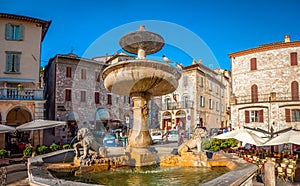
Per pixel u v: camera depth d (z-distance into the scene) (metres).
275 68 29.19
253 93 30.02
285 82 28.67
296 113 26.67
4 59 23.62
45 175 4.75
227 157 7.93
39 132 20.91
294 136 11.38
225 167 7.18
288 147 19.44
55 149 15.25
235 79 31.47
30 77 24.30
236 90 31.28
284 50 29.00
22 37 24.33
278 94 28.75
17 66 24.02
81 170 6.37
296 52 28.53
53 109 27.72
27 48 24.45
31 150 14.31
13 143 20.42
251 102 28.52
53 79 28.23
